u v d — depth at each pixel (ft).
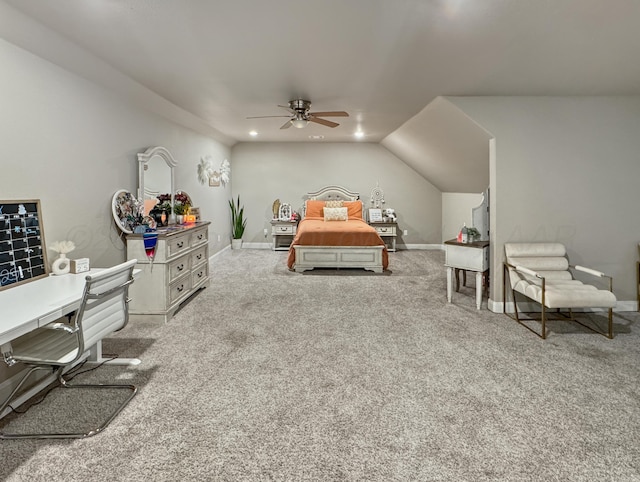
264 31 7.28
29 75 7.50
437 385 7.39
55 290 6.72
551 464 5.19
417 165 22.63
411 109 13.89
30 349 6.12
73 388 7.27
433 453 5.42
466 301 13.28
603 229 11.89
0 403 6.60
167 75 10.11
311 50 8.25
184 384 7.43
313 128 18.61
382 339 9.77
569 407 6.59
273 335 10.03
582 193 11.78
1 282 6.79
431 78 10.05
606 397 6.91
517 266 10.80
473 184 18.54
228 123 17.19
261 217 25.00
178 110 14.19
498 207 11.78
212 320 11.21
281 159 24.62
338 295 14.02
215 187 20.88
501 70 9.30
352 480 4.90
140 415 6.36
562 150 11.66
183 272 12.30
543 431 5.92
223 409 6.55
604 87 10.61
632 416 6.30
